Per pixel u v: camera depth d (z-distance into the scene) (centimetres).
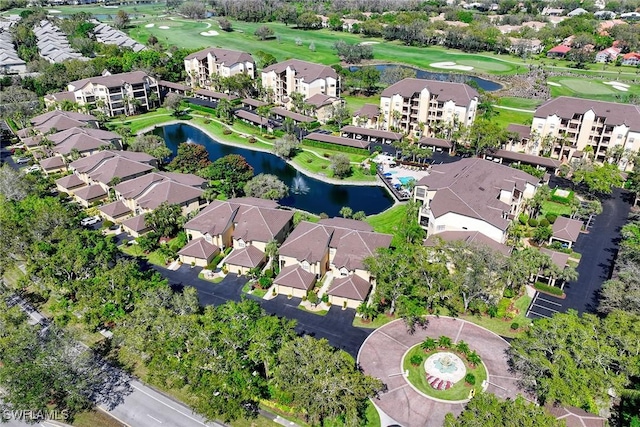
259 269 10119
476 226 10288
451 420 5719
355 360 7938
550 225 11750
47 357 6906
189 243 10675
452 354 8038
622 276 8700
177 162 14612
